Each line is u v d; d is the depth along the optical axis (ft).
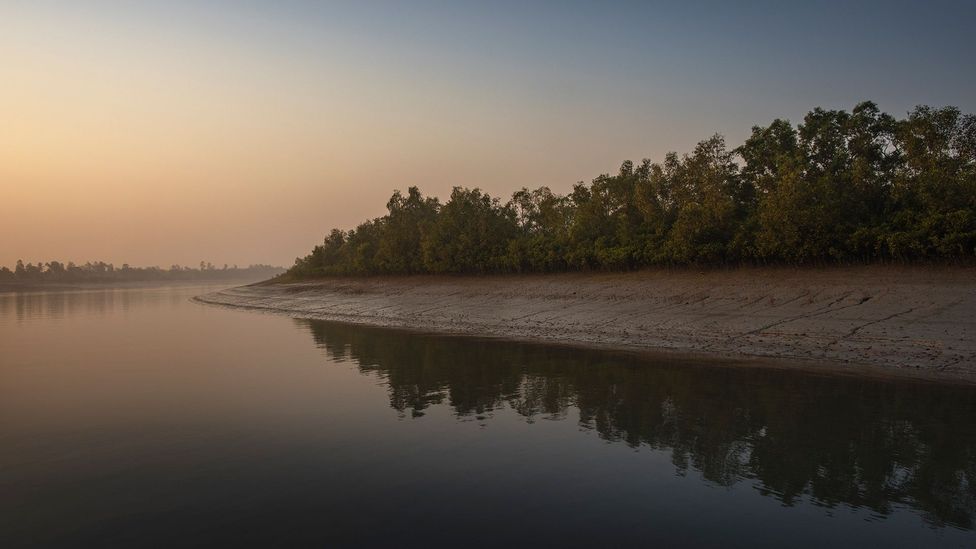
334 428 56.24
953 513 36.37
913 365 79.30
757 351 94.53
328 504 38.37
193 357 102.27
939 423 54.39
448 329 143.02
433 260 253.24
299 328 156.56
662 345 105.29
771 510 37.06
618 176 203.92
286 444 51.39
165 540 33.40
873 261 128.98
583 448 49.39
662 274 166.20
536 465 45.44
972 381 70.49
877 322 97.40
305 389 74.18
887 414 57.62
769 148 166.30
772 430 53.42
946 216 114.83
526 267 218.79
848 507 37.35
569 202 236.84
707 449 48.67
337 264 396.57
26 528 35.22
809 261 138.72
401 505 38.14
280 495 39.93
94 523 35.76
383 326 156.66
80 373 86.69
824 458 46.09
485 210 254.88
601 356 95.76
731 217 162.20
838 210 133.80
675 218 180.34
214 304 299.38
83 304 302.45
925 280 111.75
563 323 134.51
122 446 51.16
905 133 134.41
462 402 66.23
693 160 173.37
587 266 194.39
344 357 100.63
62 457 48.24
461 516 36.37
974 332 85.40
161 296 420.36
